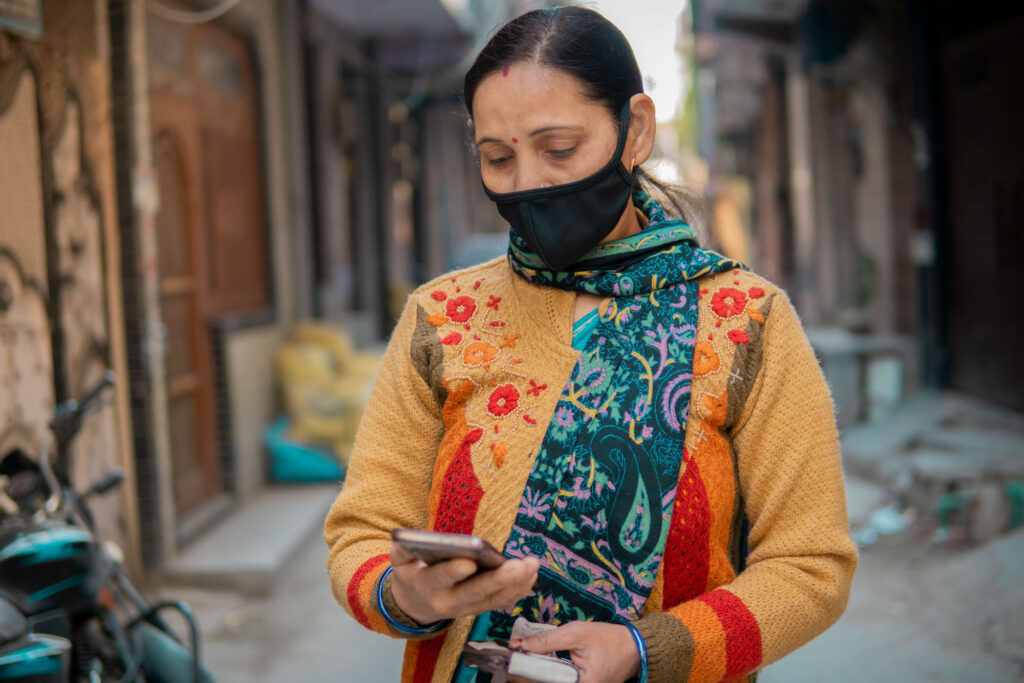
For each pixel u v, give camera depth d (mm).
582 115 1157
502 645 1149
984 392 6766
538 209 1183
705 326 1202
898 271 7867
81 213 3869
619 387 1185
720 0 9742
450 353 1265
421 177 12820
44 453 2549
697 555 1163
